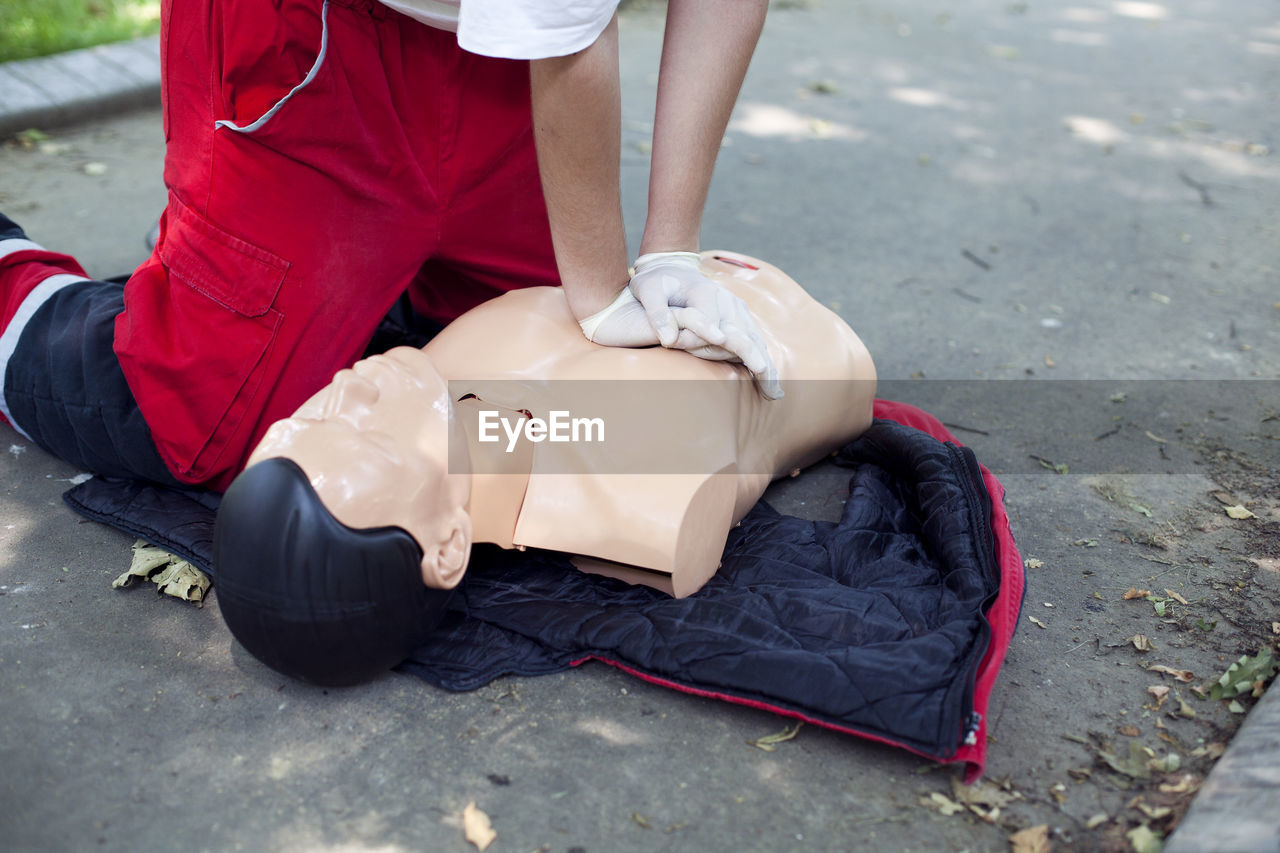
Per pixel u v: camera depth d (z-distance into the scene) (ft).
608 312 6.08
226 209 5.94
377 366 5.26
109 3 17.80
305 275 6.08
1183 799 4.90
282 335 6.14
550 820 4.72
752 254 11.28
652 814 4.77
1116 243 11.94
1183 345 9.65
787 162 14.29
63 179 12.35
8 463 7.27
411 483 4.97
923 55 20.49
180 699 5.34
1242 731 5.12
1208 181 14.10
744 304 6.18
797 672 5.15
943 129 16.02
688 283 6.05
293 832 4.64
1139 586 6.46
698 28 5.96
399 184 6.33
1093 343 9.66
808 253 11.39
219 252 6.01
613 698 5.43
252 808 4.75
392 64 6.07
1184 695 5.57
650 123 15.29
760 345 6.02
